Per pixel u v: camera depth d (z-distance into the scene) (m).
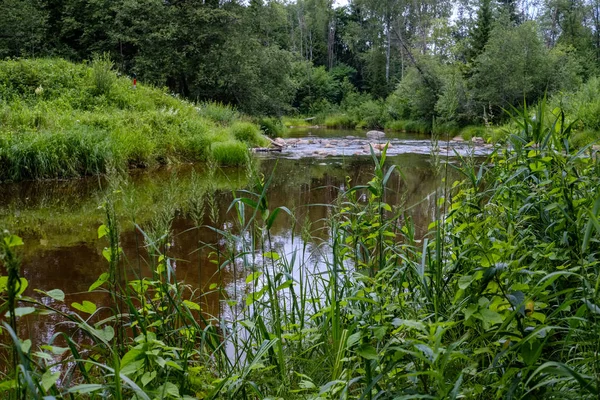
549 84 22.80
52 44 22.59
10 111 11.01
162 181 8.93
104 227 1.92
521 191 2.42
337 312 1.89
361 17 54.19
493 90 21.88
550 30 44.94
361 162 12.03
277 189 8.34
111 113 13.29
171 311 2.38
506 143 3.14
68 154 9.41
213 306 3.29
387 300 1.92
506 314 1.54
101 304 3.41
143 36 20.70
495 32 24.00
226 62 20.19
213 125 14.98
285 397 1.72
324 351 2.15
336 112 42.72
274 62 21.91
